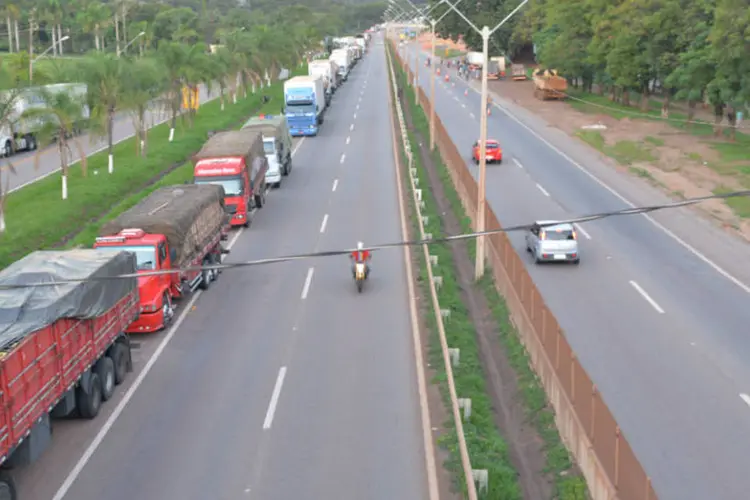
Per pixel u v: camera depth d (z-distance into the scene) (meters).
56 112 38.75
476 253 30.75
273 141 45.44
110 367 19.53
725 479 15.56
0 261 29.98
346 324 24.38
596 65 78.31
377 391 19.55
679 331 23.12
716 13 47.91
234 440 17.27
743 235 33.69
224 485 15.46
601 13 76.50
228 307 26.36
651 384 19.70
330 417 18.23
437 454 16.48
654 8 64.44
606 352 21.72
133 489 15.38
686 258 30.72
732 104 54.56
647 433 17.33
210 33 153.12
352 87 105.69
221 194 31.23
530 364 21.70
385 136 64.50
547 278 28.55
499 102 87.50
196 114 72.12
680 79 56.84
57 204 38.25
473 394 19.81
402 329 23.81
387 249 32.88
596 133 61.41
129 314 20.83
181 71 60.59
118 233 24.41
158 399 19.44
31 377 14.59
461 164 41.62
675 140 58.91
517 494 15.56
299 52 134.00
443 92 96.56
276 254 32.59
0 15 98.00
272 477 15.71
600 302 25.80
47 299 16.06
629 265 29.89
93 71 46.62
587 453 15.76
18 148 52.88
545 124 70.44
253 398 19.34
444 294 26.92
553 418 18.64
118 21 119.69
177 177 47.00
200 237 27.58
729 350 21.66
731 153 52.69
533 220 36.84
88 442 17.33
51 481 15.74
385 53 176.62
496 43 116.38
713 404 18.59
